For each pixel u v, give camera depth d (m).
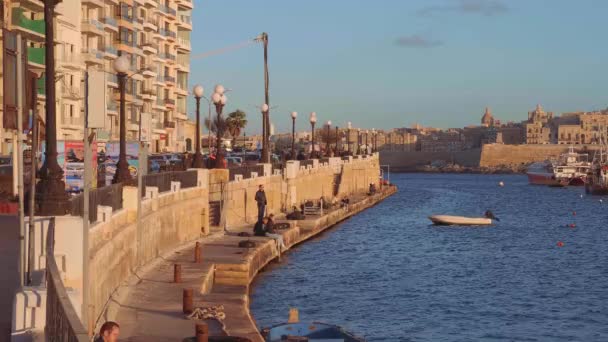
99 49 90.62
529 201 150.62
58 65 76.62
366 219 98.12
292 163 79.25
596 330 37.06
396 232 82.50
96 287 24.84
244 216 62.59
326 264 55.09
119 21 95.88
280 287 44.59
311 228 72.31
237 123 162.62
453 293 45.91
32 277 18.31
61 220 19.64
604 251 69.12
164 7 115.44
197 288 32.44
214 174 56.00
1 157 53.50
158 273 35.81
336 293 44.16
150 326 25.73
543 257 64.38
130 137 100.75
